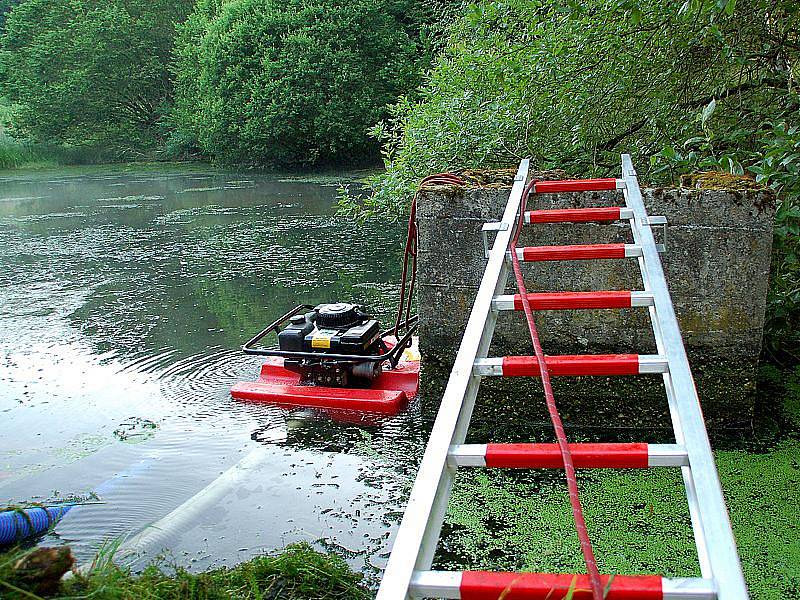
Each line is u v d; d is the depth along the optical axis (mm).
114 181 21422
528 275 4219
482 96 6469
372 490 3650
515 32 6609
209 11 28984
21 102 31422
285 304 7387
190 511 3445
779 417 4301
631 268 4086
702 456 1788
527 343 4324
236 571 2826
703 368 4098
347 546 3146
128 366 5695
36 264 9703
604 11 5309
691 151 4820
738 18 5242
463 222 4238
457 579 1561
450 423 1998
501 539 3162
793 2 5047
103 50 30281
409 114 7742
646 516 3291
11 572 1874
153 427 4531
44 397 5098
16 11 33750
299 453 4098
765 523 3211
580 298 2639
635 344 4188
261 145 23281
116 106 31047
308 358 4820
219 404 4867
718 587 1454
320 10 23297
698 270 3990
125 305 7543
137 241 11258
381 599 1491
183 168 25516
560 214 3439
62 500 3629
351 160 24500
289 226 12234
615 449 1868
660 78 5547
